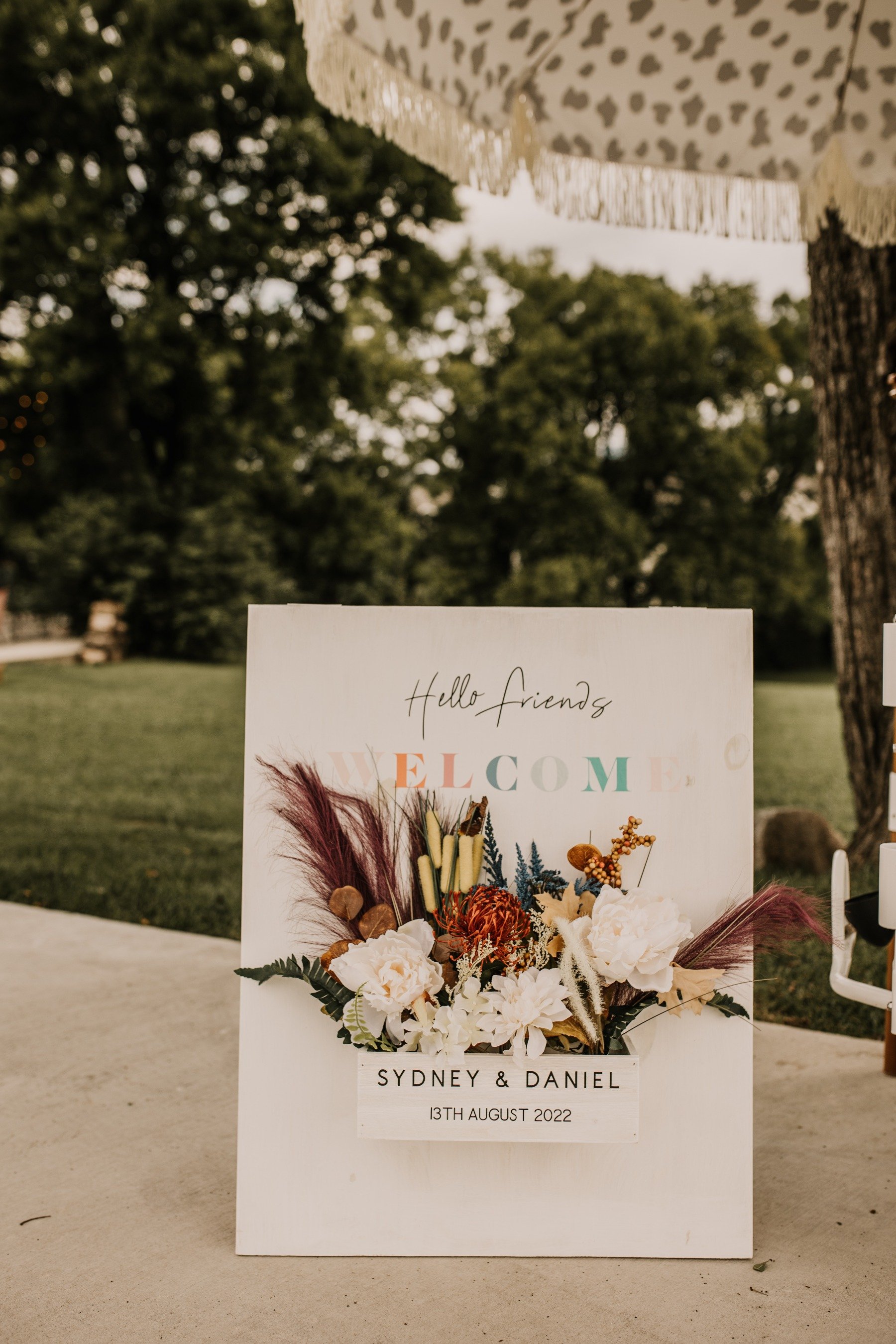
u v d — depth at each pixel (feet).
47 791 28.60
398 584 110.42
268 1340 6.69
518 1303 7.10
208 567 72.49
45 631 76.64
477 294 119.14
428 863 7.64
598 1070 7.38
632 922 7.34
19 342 83.51
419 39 13.52
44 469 82.84
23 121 77.61
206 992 13.32
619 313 112.06
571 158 16.07
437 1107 7.40
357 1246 7.70
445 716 7.84
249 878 7.84
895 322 18.06
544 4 13.99
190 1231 8.04
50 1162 9.05
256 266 79.97
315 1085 7.75
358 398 93.91
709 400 118.52
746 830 7.78
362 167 77.97
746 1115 7.68
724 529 118.73
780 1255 7.72
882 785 19.54
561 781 7.81
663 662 7.82
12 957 14.74
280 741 7.84
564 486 113.50
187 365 80.84
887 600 18.93
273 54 75.87
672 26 15.06
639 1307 7.05
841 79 15.85
